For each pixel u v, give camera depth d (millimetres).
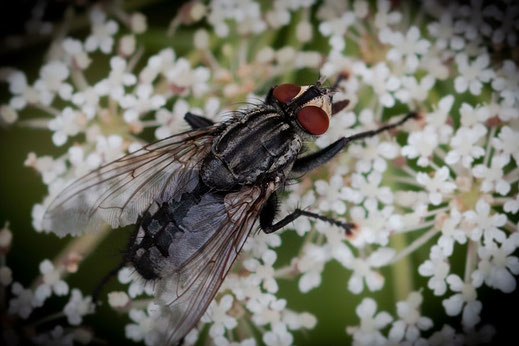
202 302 83
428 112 88
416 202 86
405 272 86
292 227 86
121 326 87
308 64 89
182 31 91
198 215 84
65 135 89
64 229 84
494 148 87
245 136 84
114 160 86
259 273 86
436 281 86
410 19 90
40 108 91
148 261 83
